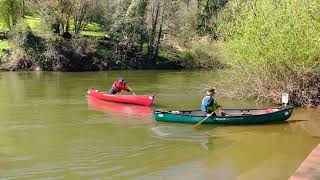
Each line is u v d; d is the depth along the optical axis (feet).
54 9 150.00
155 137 50.80
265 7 69.15
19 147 46.60
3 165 40.55
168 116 57.88
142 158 42.78
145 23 168.14
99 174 38.19
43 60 140.15
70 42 146.10
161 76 127.75
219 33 86.38
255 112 61.11
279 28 66.54
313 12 64.08
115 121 59.36
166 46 177.88
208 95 57.93
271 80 71.92
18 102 73.61
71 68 142.31
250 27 69.31
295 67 67.36
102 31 172.76
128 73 137.49
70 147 46.50
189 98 80.69
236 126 56.54
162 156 43.55
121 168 39.73
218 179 36.78
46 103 72.74
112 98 74.43
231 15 93.25
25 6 166.71
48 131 53.67
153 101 76.89
